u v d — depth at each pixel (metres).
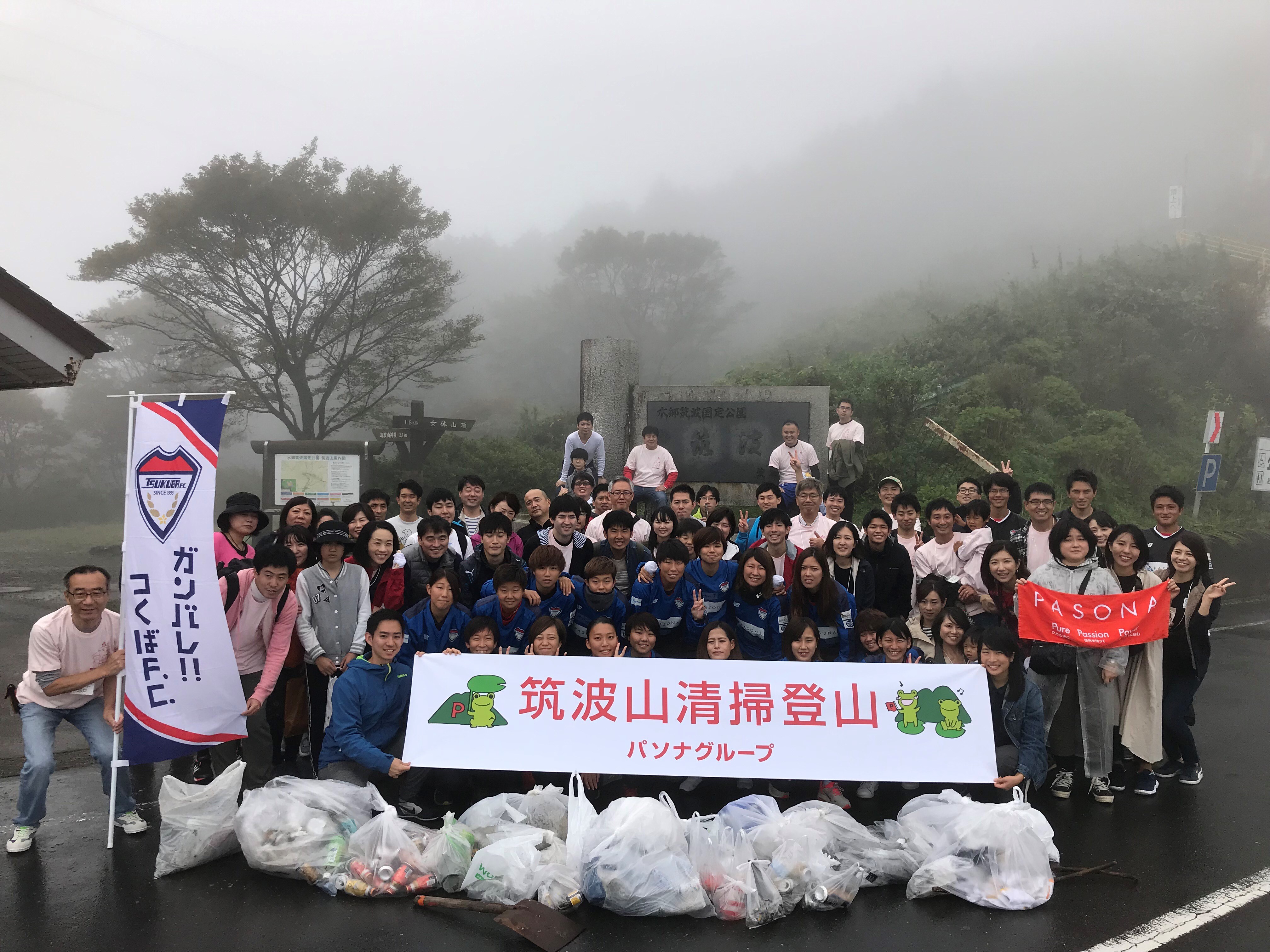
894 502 7.23
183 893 4.09
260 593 5.17
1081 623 5.15
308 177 22.38
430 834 4.30
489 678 4.86
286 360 22.72
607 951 3.59
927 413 17.88
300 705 5.72
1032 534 6.43
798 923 3.85
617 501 7.41
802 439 12.51
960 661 5.43
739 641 5.76
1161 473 18.61
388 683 4.92
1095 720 5.20
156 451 4.65
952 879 4.03
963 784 4.90
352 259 22.78
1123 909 3.97
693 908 3.85
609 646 5.17
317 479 14.42
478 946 3.63
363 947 3.62
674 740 4.75
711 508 8.39
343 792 4.48
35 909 3.94
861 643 5.52
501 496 7.01
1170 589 5.33
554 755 4.72
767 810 4.31
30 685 4.62
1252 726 6.77
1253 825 4.92
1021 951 3.61
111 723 4.58
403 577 5.89
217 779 4.48
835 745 4.71
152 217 20.66
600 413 12.69
